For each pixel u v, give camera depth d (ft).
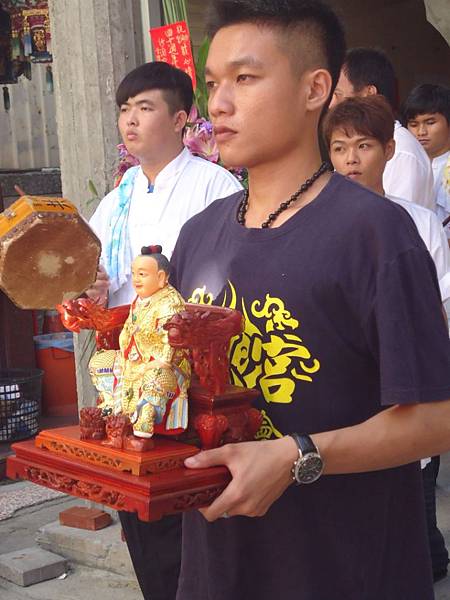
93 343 12.46
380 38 24.79
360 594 4.71
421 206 10.16
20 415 17.42
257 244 4.79
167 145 9.88
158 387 4.40
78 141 12.61
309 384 4.66
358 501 4.72
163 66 9.87
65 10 12.44
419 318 4.39
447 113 14.19
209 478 4.30
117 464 4.36
